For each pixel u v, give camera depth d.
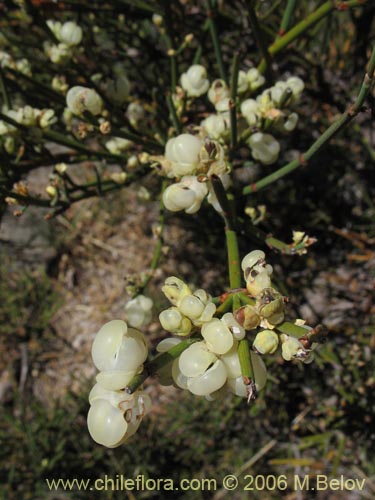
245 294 0.09
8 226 0.26
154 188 0.24
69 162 0.15
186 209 0.10
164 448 0.21
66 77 0.16
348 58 0.22
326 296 0.22
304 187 0.22
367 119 0.23
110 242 0.26
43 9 0.17
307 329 0.08
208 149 0.10
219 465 0.21
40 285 0.25
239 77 0.14
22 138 0.14
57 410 0.21
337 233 0.22
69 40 0.14
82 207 0.26
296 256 0.21
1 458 0.21
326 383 0.20
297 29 0.14
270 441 0.21
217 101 0.13
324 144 0.11
